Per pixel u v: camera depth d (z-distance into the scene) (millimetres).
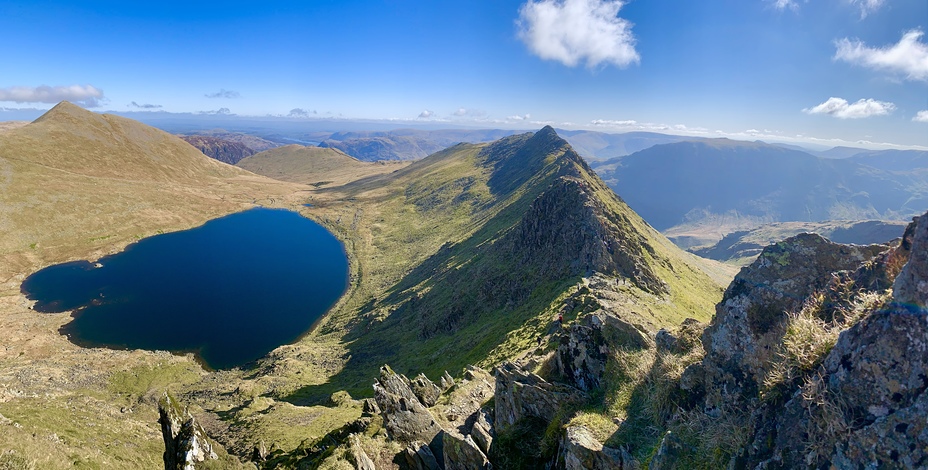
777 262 13266
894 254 10984
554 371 23047
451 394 34750
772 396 10531
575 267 101562
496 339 78812
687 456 11578
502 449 18703
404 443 24078
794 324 11133
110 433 40312
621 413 15633
